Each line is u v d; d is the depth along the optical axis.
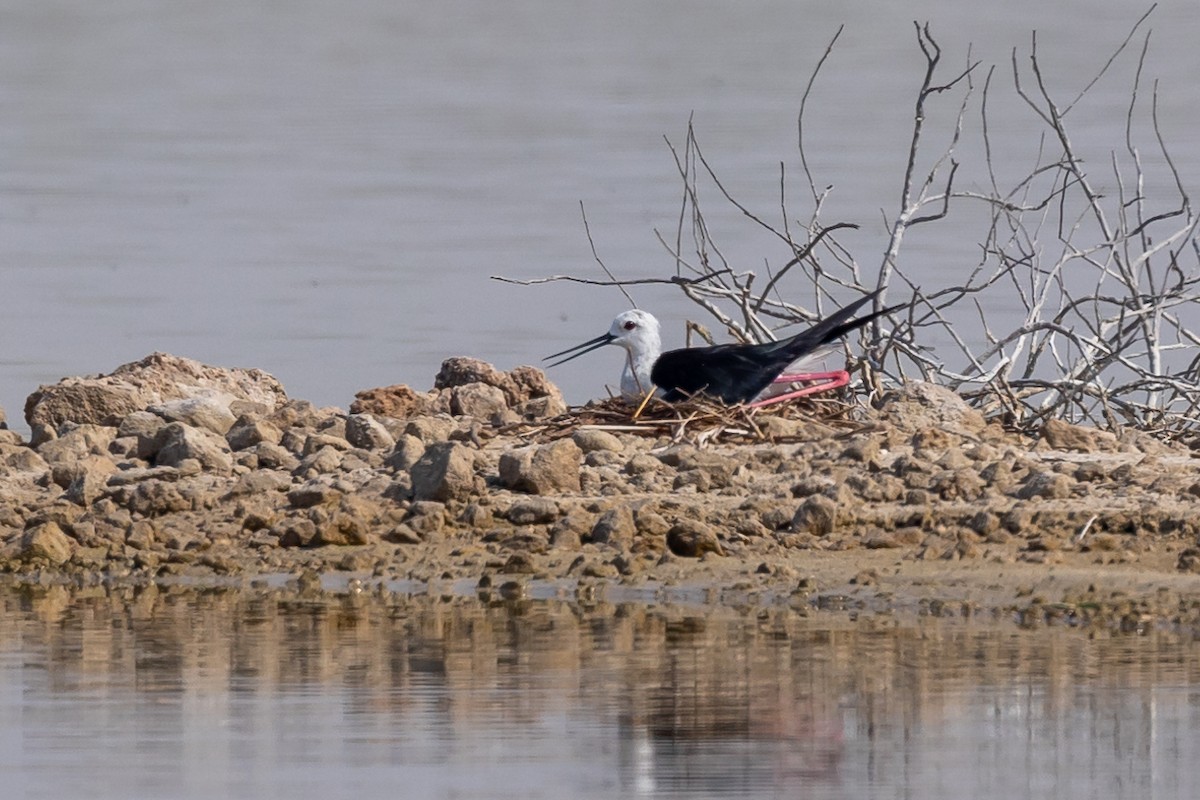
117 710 9.61
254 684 10.06
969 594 11.57
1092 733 9.05
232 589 12.23
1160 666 10.12
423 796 8.32
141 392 16.69
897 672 10.09
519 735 9.15
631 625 11.15
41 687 10.02
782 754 8.84
